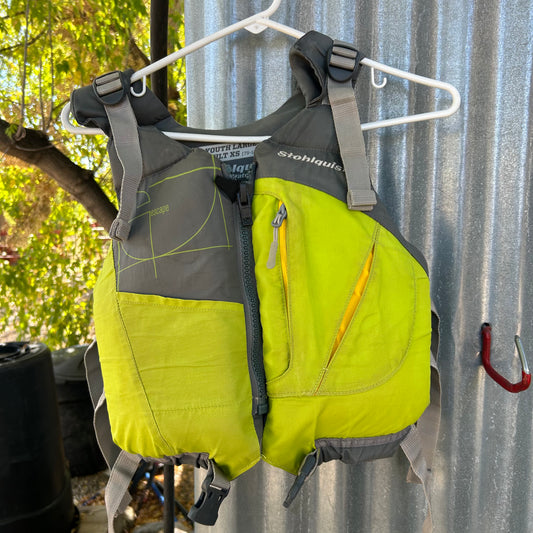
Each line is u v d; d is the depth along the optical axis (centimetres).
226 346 61
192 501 191
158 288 63
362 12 82
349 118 67
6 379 148
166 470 92
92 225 283
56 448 166
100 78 66
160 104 70
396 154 84
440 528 93
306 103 69
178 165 66
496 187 83
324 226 64
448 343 87
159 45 87
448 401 89
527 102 80
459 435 90
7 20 185
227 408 60
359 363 62
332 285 63
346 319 63
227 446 59
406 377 64
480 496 92
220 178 66
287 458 64
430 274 86
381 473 95
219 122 88
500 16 79
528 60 79
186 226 64
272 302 63
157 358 61
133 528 175
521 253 85
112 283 64
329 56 66
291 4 85
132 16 173
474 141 83
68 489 173
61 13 178
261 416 64
